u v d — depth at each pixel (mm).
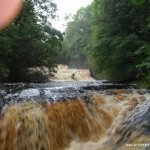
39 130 7082
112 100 8961
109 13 15312
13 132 6855
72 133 7473
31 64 18016
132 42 13867
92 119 8016
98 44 15273
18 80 17641
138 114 5551
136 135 4539
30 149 6883
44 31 19297
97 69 17266
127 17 14727
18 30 16438
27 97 8195
